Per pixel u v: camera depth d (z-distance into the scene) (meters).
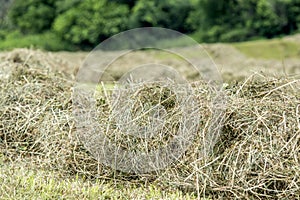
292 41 22.75
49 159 5.77
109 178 5.59
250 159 5.16
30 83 6.84
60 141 5.87
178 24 28.84
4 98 6.60
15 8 30.14
